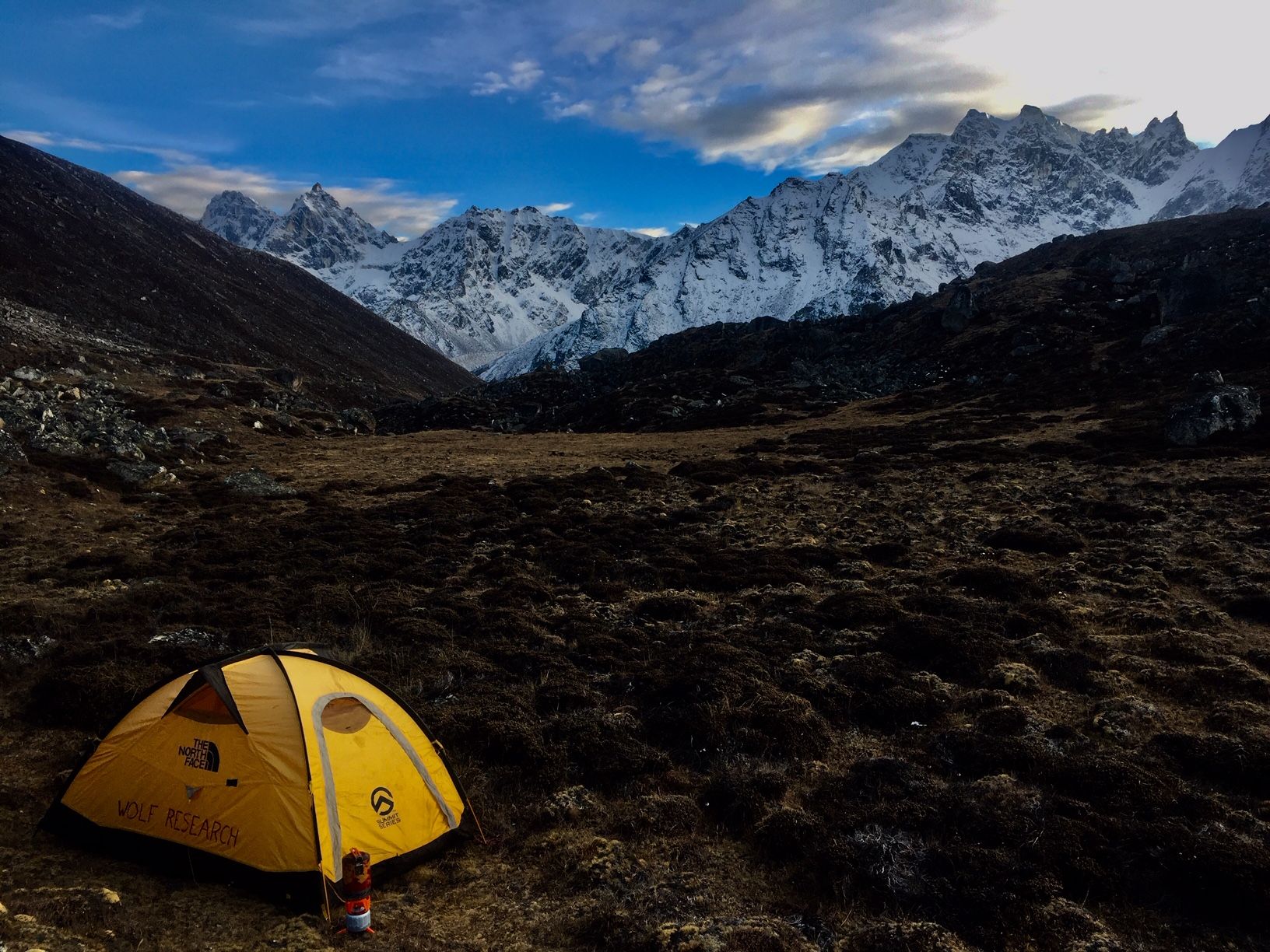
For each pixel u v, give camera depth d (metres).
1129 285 96.56
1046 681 14.09
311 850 8.67
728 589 20.61
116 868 9.23
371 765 9.62
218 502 34.44
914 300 130.12
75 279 147.12
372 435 77.50
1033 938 7.76
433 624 17.38
